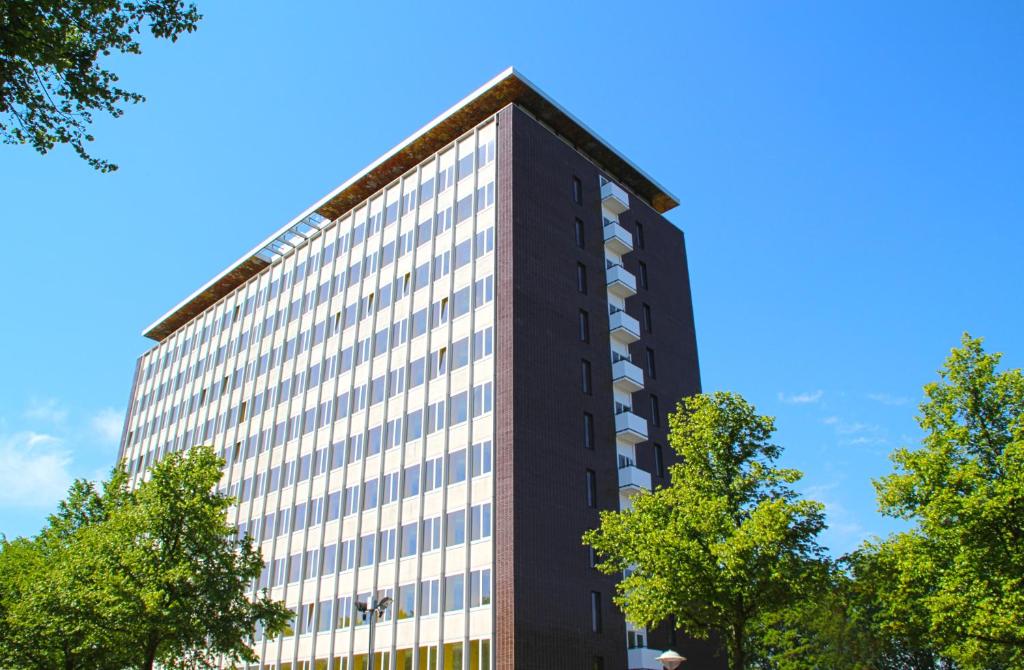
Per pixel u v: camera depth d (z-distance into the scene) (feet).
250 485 187.11
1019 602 79.00
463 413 140.46
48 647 95.35
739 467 92.38
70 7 42.63
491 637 117.50
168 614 92.38
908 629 98.32
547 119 174.91
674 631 141.59
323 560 156.15
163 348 261.44
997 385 91.40
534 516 125.70
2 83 41.04
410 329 160.86
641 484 145.89
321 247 201.26
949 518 86.94
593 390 149.48
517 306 140.97
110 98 44.57
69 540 107.86
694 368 180.75
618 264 170.09
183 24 45.96
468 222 158.20
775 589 82.89
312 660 147.23
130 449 253.85
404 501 144.15
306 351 189.98
